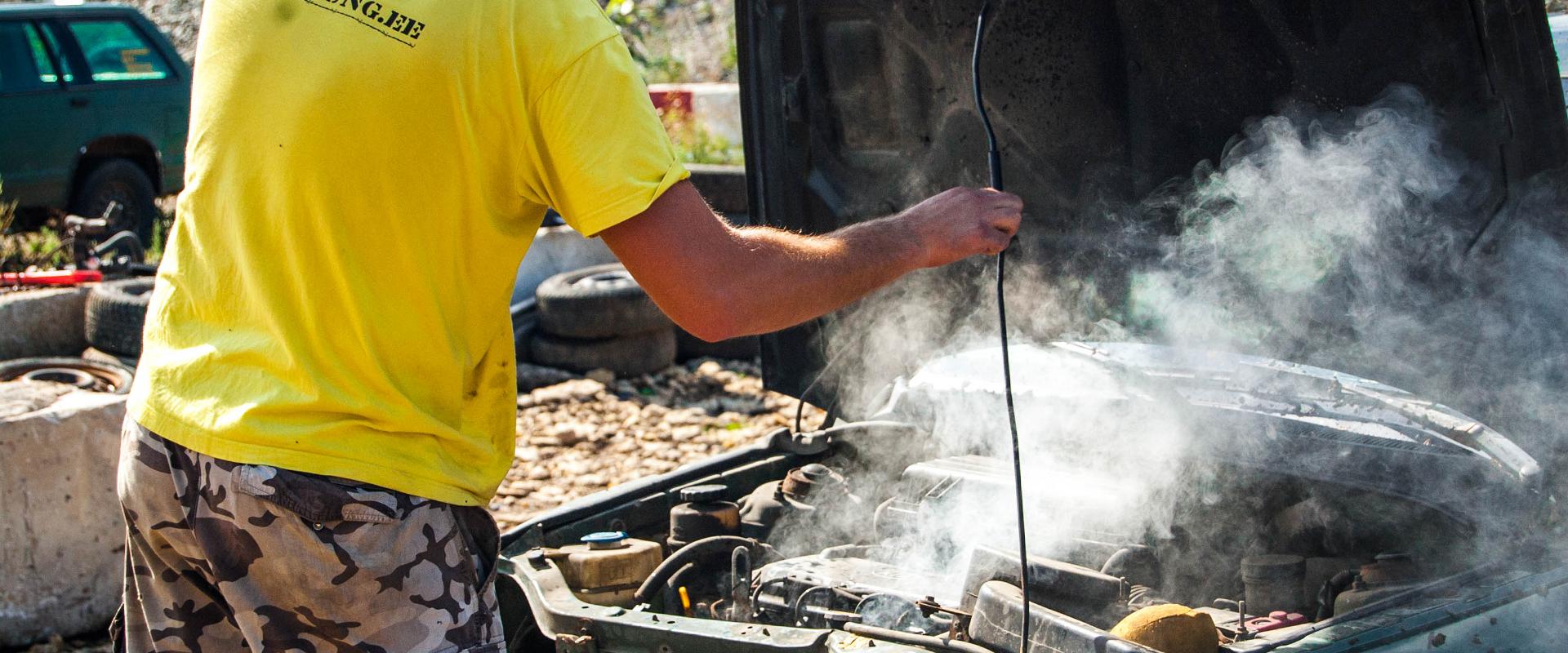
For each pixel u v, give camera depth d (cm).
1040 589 254
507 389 216
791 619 279
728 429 655
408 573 194
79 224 748
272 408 189
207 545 193
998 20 287
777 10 319
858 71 316
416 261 191
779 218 338
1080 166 298
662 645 242
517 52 188
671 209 191
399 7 188
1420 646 234
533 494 565
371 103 185
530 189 196
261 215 192
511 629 288
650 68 1369
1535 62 232
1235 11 264
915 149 318
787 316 199
